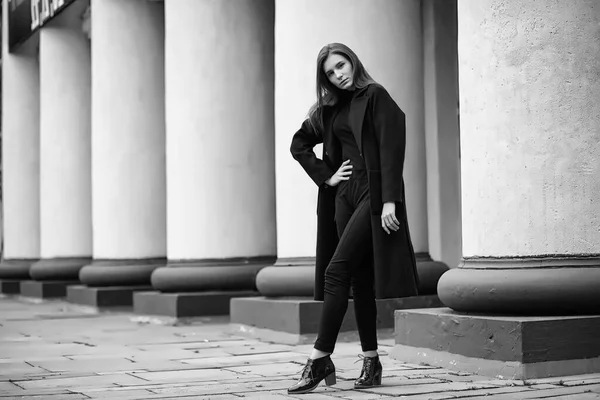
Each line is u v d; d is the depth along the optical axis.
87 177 19.97
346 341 9.51
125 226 15.89
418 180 10.49
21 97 23.31
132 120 16.03
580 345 6.42
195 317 12.62
